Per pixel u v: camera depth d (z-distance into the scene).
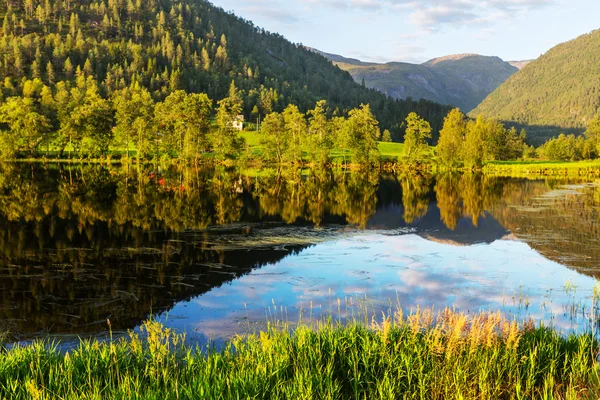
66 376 10.44
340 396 10.55
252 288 21.39
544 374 11.70
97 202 47.31
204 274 23.59
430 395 10.77
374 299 20.03
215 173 89.31
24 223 35.31
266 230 35.94
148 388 10.02
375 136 117.69
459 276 24.03
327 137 111.56
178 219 39.50
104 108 106.50
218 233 34.09
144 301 19.44
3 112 112.31
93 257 26.38
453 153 117.62
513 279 23.56
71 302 19.20
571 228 38.41
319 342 12.08
